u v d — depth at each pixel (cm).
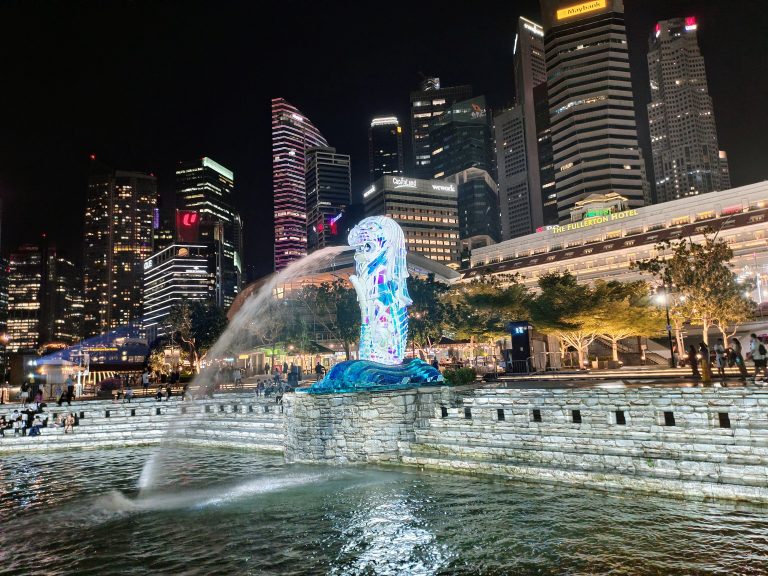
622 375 3084
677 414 1523
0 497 1828
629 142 17325
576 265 10569
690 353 2522
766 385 1706
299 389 2209
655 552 1060
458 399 2039
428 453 1914
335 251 4256
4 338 11425
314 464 2086
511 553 1103
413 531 1266
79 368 4975
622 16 18062
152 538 1317
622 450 1565
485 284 6347
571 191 17488
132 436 2895
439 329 4878
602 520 1249
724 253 4056
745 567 976
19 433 2894
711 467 1374
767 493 1255
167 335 8225
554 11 18762
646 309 4944
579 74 17912
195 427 2947
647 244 9669
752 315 4094
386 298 2377
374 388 2130
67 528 1426
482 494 1523
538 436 1728
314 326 6938
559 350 6088
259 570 1089
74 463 2436
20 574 1122
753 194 9788
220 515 1478
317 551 1178
